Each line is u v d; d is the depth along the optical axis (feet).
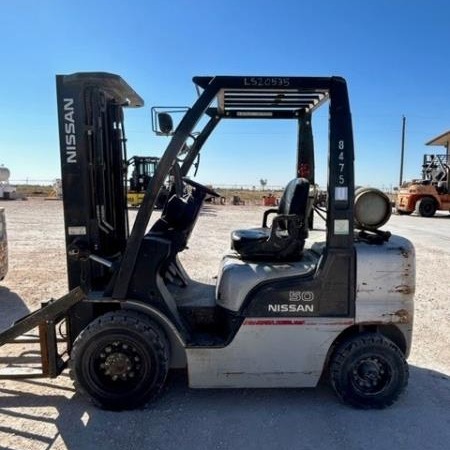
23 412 9.97
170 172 10.38
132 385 9.96
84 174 10.17
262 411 10.16
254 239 10.86
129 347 9.86
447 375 12.16
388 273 9.99
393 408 10.35
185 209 10.92
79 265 10.41
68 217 10.30
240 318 9.96
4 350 13.37
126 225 12.33
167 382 11.46
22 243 34.35
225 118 12.72
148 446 8.80
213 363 10.09
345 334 10.52
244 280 10.09
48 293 19.95
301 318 9.98
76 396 10.69
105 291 10.05
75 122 10.04
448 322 16.60
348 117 9.57
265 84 9.64
